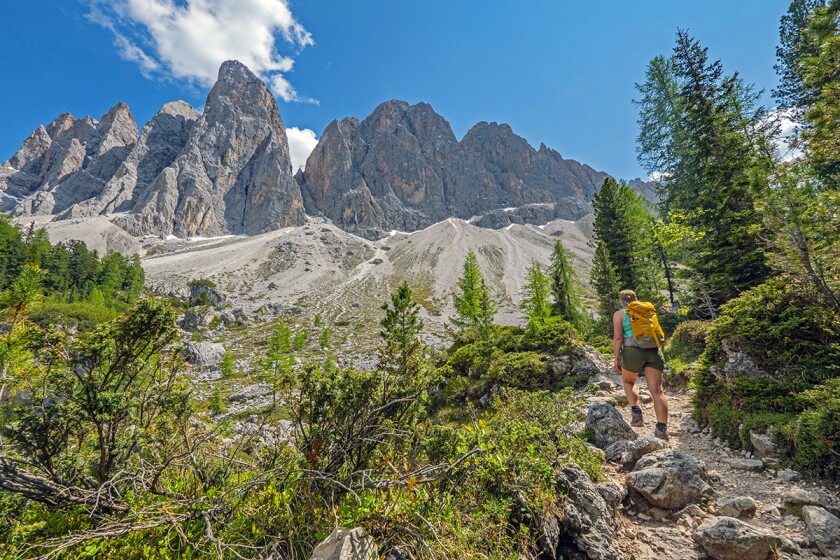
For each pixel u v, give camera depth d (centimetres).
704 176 1903
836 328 599
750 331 658
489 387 1144
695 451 540
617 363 574
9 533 275
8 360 334
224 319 8000
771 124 2102
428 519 268
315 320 8112
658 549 341
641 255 2944
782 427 467
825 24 1027
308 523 278
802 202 918
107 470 345
